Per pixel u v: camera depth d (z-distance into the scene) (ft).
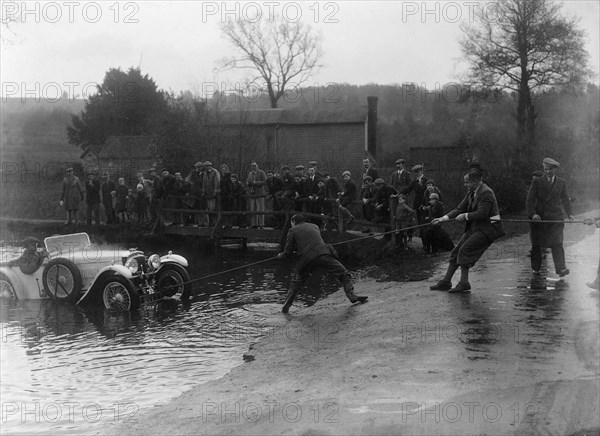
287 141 149.18
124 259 48.29
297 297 48.03
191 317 42.80
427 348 28.37
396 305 37.55
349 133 148.56
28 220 101.40
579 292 37.27
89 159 146.51
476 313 33.40
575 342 27.78
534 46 131.85
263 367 29.89
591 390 22.34
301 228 42.16
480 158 105.29
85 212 111.34
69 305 47.39
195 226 82.02
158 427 23.36
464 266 38.11
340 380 25.75
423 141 162.61
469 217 37.27
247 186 78.02
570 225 71.10
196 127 108.47
